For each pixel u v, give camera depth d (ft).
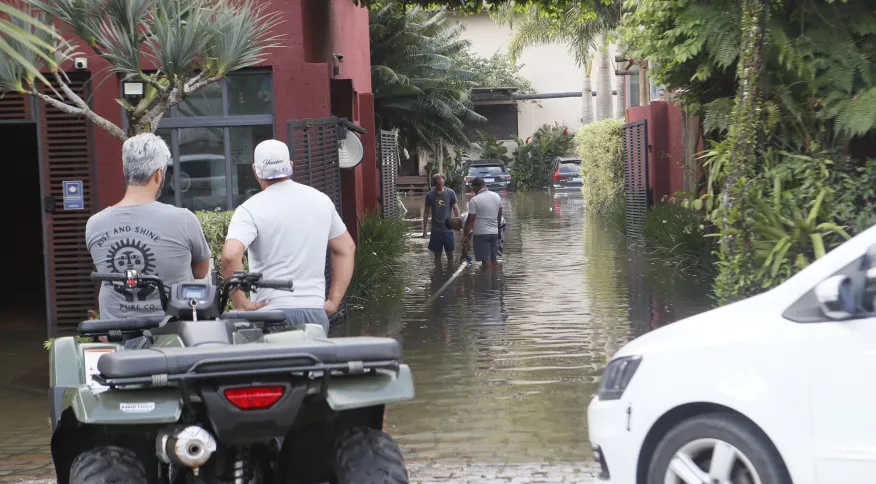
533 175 232.94
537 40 156.04
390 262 81.76
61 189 54.80
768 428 20.52
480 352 46.85
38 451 32.55
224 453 18.07
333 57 70.33
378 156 103.86
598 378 40.70
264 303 25.29
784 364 20.58
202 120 55.98
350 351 17.95
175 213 23.26
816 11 46.47
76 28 36.60
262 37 54.34
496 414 35.27
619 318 55.21
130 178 23.38
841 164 46.01
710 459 21.79
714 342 21.52
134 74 37.29
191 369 16.83
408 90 164.25
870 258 20.71
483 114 247.70
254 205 25.50
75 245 55.16
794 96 47.29
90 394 17.29
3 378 44.09
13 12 13.16
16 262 76.07
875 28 46.80
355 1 70.44
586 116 226.58
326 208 26.12
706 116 51.75
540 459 29.76
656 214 89.20
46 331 55.47
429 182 214.28
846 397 19.93
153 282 20.85
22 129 74.84
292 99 55.21
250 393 16.92
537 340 49.49
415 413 35.68
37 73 13.33
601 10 127.75
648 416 22.11
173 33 36.96
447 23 173.58
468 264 84.89
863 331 20.06
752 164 42.22
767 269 40.83
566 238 106.32
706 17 49.57
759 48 41.78
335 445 19.02
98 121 37.70
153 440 19.13
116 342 21.54
